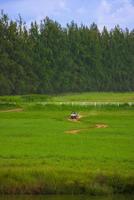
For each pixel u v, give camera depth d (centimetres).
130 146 12862
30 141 13775
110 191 9050
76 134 15450
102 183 9150
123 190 9088
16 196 8988
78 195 9025
